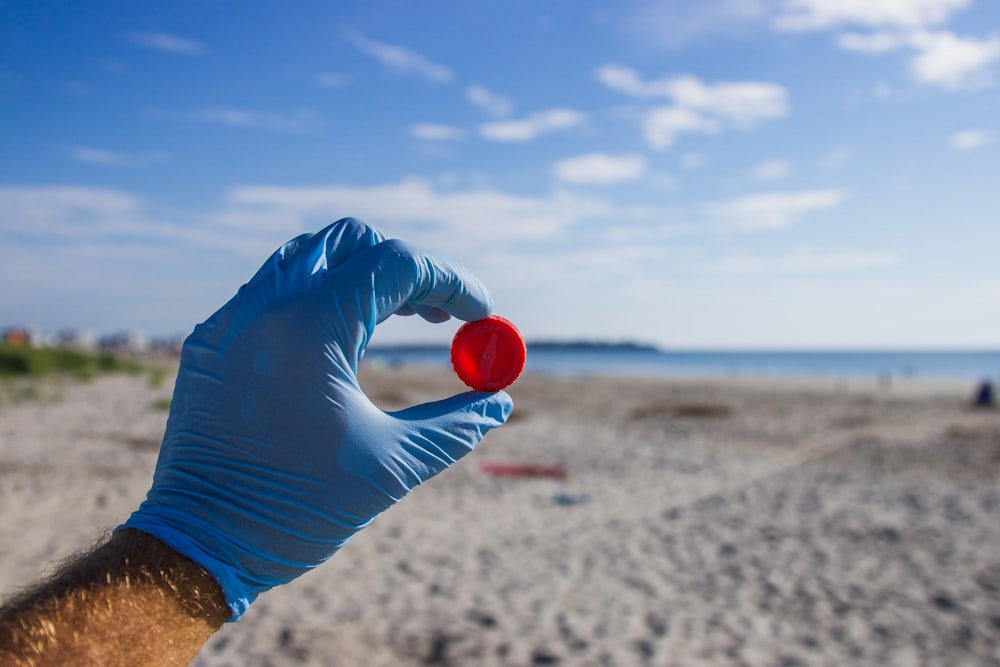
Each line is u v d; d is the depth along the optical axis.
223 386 0.94
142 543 0.83
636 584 5.74
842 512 8.36
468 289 1.13
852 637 4.79
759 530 7.49
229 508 0.90
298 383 0.94
